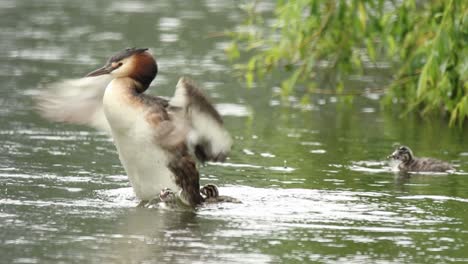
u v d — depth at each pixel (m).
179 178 13.25
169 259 10.80
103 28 34.47
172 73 25.98
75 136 18.50
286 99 23.34
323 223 12.52
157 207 13.27
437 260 11.02
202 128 13.19
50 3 41.78
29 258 10.74
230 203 13.53
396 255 11.17
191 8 40.47
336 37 20.81
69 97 13.80
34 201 13.37
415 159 16.27
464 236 12.02
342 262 10.85
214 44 31.45
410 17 20.20
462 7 17.30
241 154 17.17
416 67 20.17
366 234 12.03
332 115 21.78
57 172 15.29
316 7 19.61
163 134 13.12
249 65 21.31
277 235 11.91
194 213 12.97
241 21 36.00
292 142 18.44
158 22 36.00
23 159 16.19
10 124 19.36
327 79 22.14
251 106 22.62
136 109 13.11
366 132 19.70
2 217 12.45
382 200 13.88
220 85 25.05
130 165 13.38
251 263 10.74
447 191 14.56
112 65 13.62
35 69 25.94
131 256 10.88
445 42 17.12
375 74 25.78
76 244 11.34
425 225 12.52
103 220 12.48
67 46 30.20
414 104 20.58
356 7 19.94
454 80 18.44
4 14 37.91
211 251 11.16
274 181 15.00
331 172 15.79
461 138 19.22
